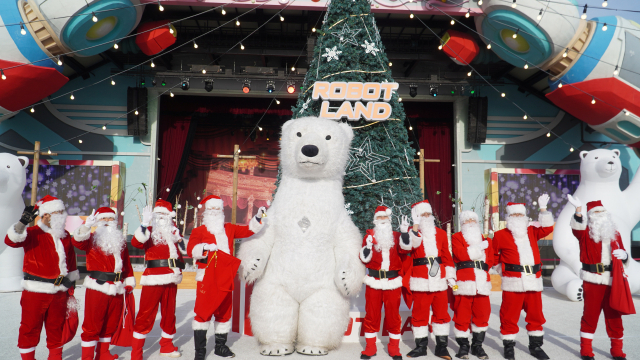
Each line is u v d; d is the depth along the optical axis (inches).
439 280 146.1
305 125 158.7
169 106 547.8
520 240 151.5
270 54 490.3
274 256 147.5
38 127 476.4
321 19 433.4
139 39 411.8
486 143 518.0
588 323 146.7
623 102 332.8
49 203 125.0
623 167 496.4
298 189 153.5
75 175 460.8
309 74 208.4
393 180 190.4
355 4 207.9
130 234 464.8
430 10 383.2
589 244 147.9
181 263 145.1
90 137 484.4
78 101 486.9
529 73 491.2
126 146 488.4
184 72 477.7
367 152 191.3
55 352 125.0
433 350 155.6
